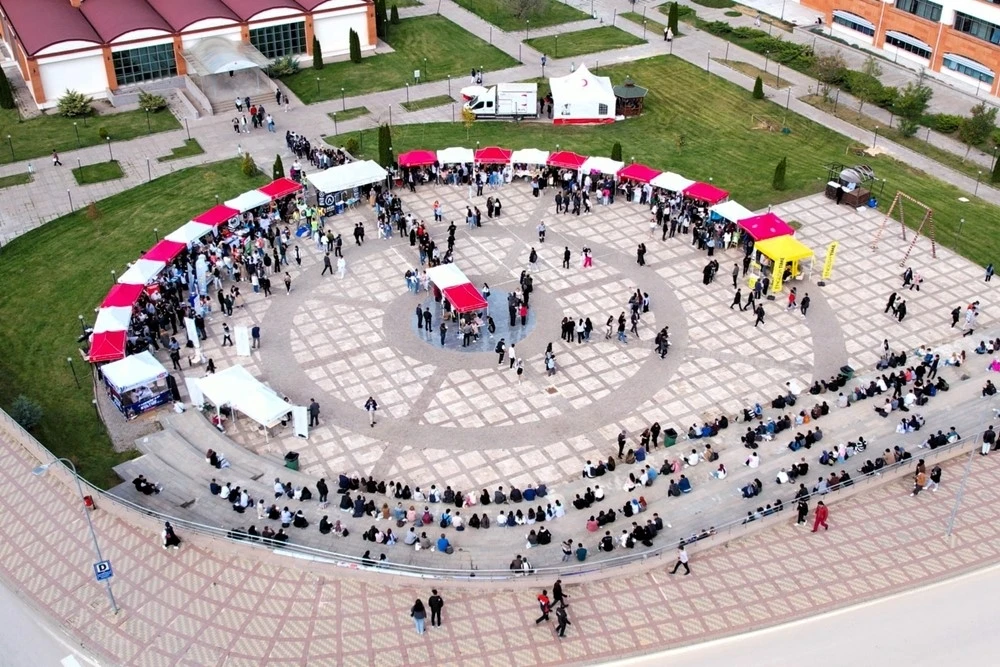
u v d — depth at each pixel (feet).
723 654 130.82
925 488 159.53
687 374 194.08
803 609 137.69
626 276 223.51
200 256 216.54
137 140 283.79
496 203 249.96
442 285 203.00
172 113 299.58
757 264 222.28
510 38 356.38
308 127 291.58
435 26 366.22
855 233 240.12
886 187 259.39
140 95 301.02
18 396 186.09
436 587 140.56
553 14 377.30
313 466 172.14
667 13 377.09
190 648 130.21
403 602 137.69
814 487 161.68
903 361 193.06
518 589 140.77
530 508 159.63
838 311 212.02
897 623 135.44
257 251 226.17
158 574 141.28
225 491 161.07
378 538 152.56
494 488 167.73
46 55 293.64
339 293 217.97
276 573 141.38
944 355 197.57
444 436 179.22
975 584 141.79
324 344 202.08
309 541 152.76
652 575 143.64
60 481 159.33
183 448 173.88
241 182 260.21
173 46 311.27
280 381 191.93
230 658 128.77
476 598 138.92
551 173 262.26
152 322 200.13
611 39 354.74
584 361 197.67
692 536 150.20
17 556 145.28
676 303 214.48
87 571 142.10
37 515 152.56
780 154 277.03
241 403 175.32
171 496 162.20
